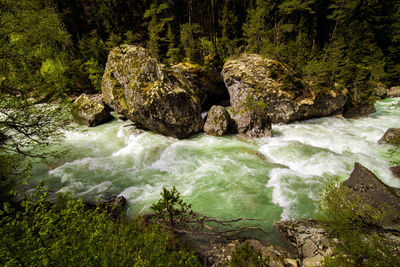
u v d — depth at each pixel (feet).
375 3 105.50
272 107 67.21
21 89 30.12
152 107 53.57
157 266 12.32
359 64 82.89
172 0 140.77
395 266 15.85
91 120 68.64
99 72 115.55
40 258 10.98
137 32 143.64
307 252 21.71
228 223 28.22
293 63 79.87
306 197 32.45
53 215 12.98
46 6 117.80
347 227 21.11
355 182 31.27
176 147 53.36
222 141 56.13
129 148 53.06
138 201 33.60
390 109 81.00
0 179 24.44
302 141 55.01
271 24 113.60
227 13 140.87
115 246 12.61
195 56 104.63
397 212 23.94
